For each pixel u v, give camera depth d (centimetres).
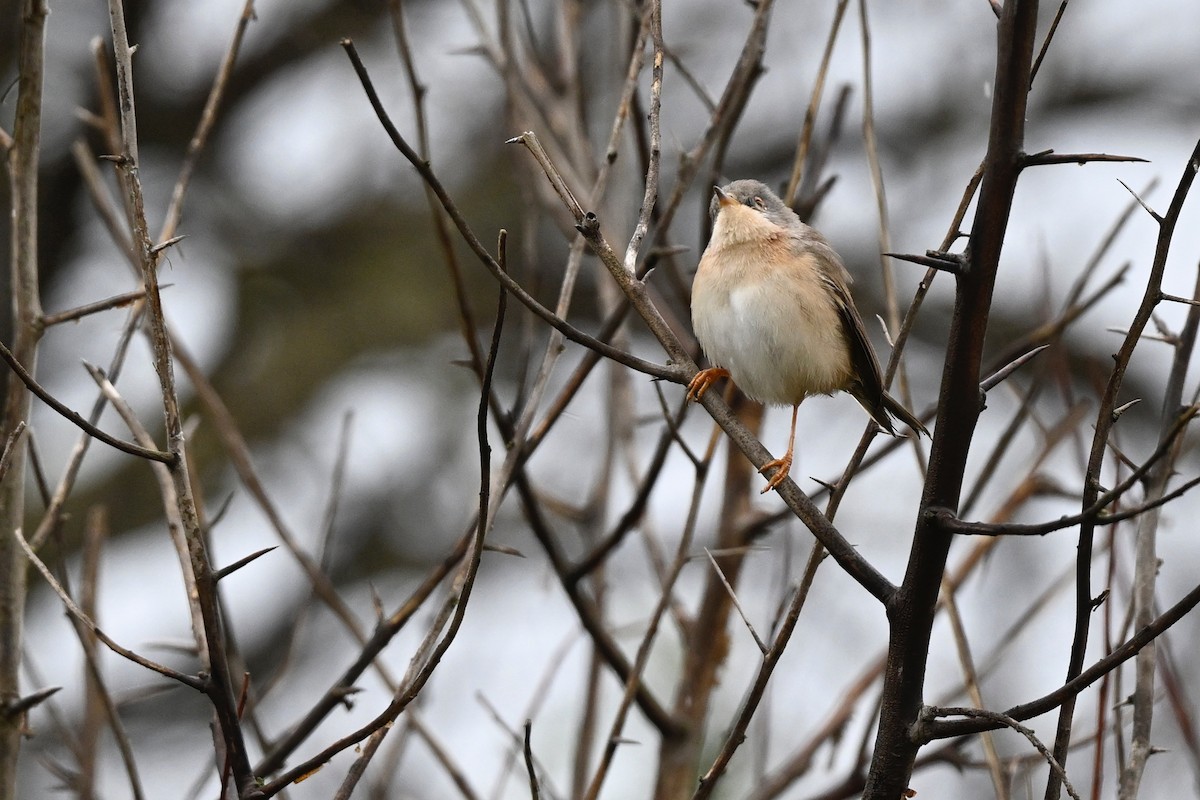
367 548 2055
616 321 830
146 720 1825
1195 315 738
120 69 641
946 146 2117
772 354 963
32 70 750
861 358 999
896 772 607
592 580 1012
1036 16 570
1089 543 602
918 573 604
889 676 617
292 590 1992
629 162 1119
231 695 628
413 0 2100
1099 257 918
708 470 827
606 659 911
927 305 2175
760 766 890
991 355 2108
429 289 2158
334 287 2192
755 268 969
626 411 1048
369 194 2256
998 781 702
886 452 957
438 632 707
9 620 730
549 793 846
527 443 788
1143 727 680
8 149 772
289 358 2108
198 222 2131
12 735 717
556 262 2156
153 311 627
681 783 944
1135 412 2088
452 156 2234
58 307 1866
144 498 1950
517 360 2098
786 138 2144
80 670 885
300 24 2055
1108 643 706
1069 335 2075
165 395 624
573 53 1088
